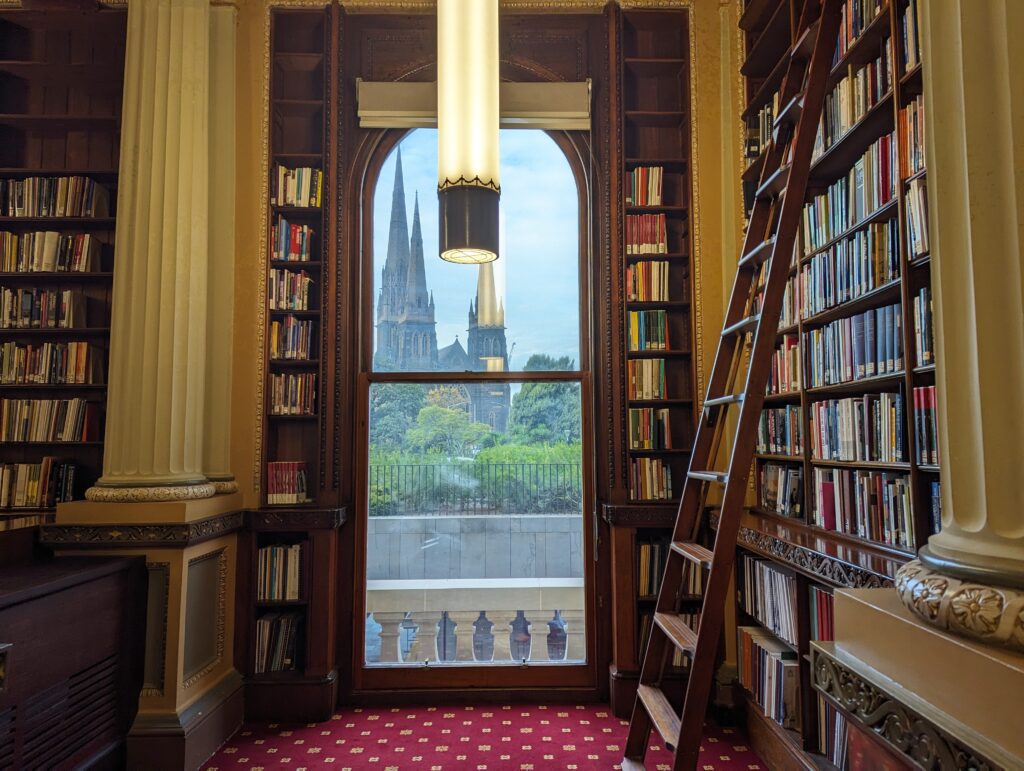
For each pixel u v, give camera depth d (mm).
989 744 889
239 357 3932
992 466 1058
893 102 2314
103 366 4121
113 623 2957
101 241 4223
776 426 3400
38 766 2465
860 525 2551
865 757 1206
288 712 3678
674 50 4262
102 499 3268
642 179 4082
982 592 978
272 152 4023
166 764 3018
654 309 4102
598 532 4043
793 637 2793
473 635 4027
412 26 4219
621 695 3709
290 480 3871
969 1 1123
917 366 2152
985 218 1097
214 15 4039
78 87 4250
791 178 2342
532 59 4281
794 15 3162
